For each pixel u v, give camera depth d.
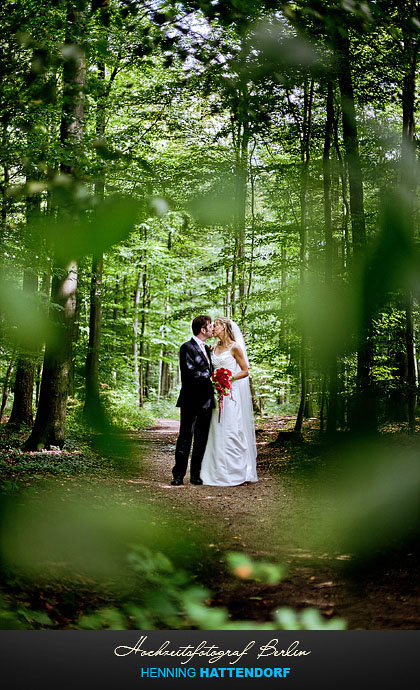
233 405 7.50
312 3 1.15
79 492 5.28
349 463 0.99
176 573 1.82
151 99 8.60
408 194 0.57
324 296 0.56
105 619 2.34
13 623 2.17
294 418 16.94
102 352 14.12
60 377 9.20
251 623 2.54
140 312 21.50
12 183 0.65
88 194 0.57
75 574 3.02
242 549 4.11
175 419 23.28
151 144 9.10
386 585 3.13
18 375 9.82
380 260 0.55
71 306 5.98
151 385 30.75
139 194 0.54
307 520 4.04
